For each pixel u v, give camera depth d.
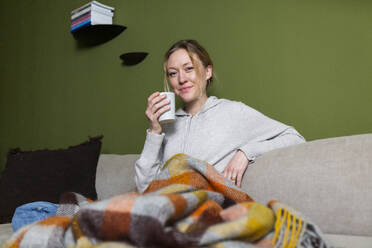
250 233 0.79
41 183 1.71
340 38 1.48
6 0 3.20
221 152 1.42
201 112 1.57
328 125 1.50
